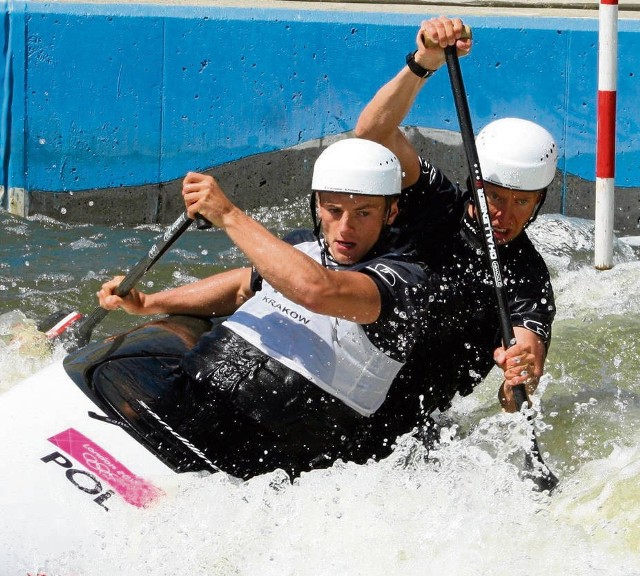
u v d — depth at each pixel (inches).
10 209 790.5
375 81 800.9
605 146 620.1
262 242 321.1
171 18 783.1
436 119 799.7
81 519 318.3
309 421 347.6
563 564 322.7
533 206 375.6
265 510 334.6
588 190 812.6
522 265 383.2
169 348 378.3
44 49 776.9
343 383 344.5
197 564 318.3
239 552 323.3
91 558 311.4
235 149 800.9
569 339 521.7
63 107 783.1
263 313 354.6
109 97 785.6
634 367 491.5
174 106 791.7
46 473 328.5
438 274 364.2
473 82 800.3
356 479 349.1
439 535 333.1
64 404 354.0
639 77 797.9
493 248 360.5
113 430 346.0
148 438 345.4
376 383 347.3
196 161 799.1
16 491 322.7
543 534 336.5
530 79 802.8
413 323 335.6
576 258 690.8
